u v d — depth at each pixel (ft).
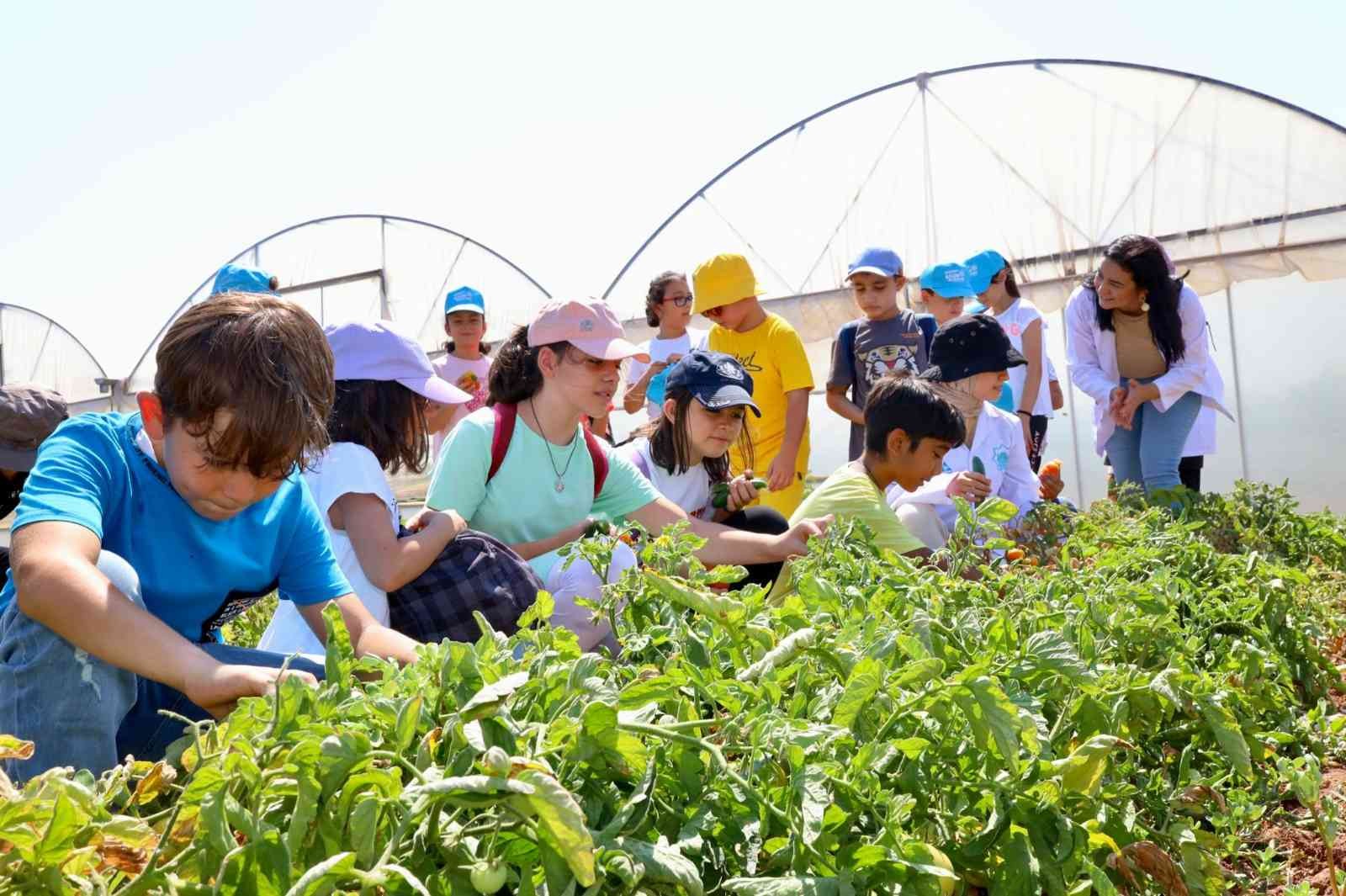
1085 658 7.86
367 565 9.74
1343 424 37.50
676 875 4.16
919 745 5.38
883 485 12.42
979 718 5.54
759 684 5.67
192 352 6.22
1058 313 40.81
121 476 7.18
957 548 8.69
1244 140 38.24
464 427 11.60
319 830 4.02
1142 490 19.83
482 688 4.60
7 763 6.27
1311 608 12.11
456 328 23.27
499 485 11.66
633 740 4.45
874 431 12.29
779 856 4.59
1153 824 7.50
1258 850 8.21
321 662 7.65
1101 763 5.96
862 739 5.50
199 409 6.20
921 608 7.24
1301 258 37.76
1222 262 38.86
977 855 5.58
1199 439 20.77
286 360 6.30
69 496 6.68
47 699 6.27
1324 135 37.14
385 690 4.81
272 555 7.91
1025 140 40.81
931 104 41.68
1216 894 6.95
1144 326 20.31
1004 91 40.75
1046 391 23.20
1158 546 12.03
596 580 9.61
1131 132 39.65
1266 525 17.70
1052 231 40.78
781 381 18.97
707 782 4.80
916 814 5.51
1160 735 8.61
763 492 19.01
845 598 7.31
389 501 10.07
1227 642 10.73
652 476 14.08
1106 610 8.99
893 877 4.75
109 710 6.37
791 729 4.94
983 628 7.16
